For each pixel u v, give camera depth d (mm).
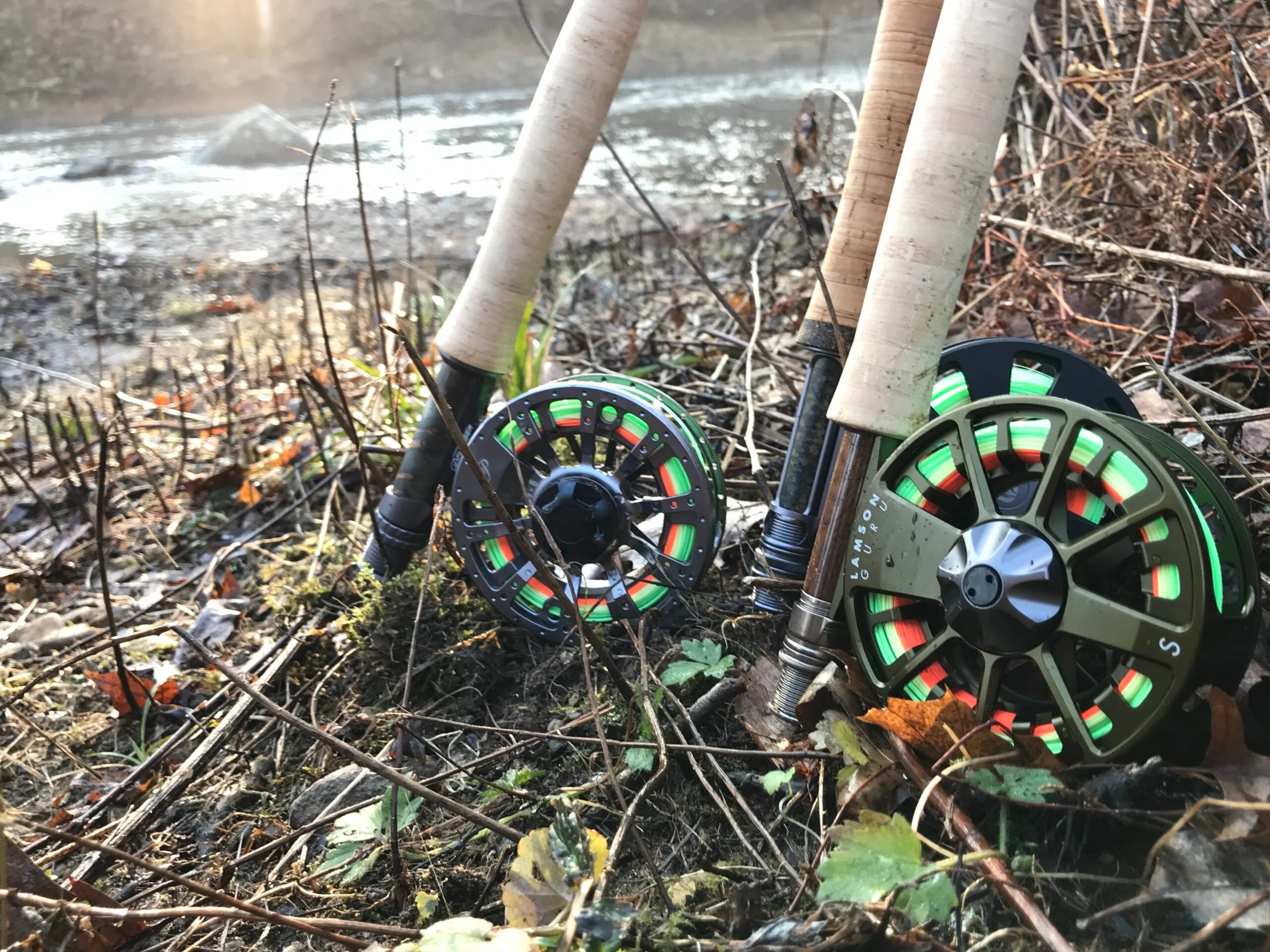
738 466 511
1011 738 286
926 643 315
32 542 602
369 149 2020
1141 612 275
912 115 351
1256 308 473
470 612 429
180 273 1162
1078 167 622
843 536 327
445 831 342
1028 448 295
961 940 253
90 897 308
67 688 468
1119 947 259
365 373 617
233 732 397
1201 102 563
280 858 350
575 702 382
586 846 268
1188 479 301
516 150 399
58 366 900
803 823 320
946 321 318
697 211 1243
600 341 720
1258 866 253
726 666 357
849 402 322
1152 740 281
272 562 547
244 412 746
